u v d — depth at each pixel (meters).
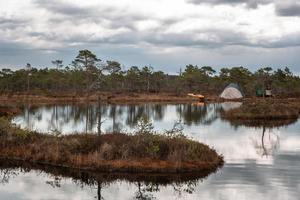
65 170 21.78
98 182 19.77
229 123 45.94
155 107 73.06
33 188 18.72
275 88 128.38
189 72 144.12
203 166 21.75
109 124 43.16
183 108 71.12
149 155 22.19
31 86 128.00
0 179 20.17
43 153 23.52
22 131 26.02
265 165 23.02
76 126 41.03
